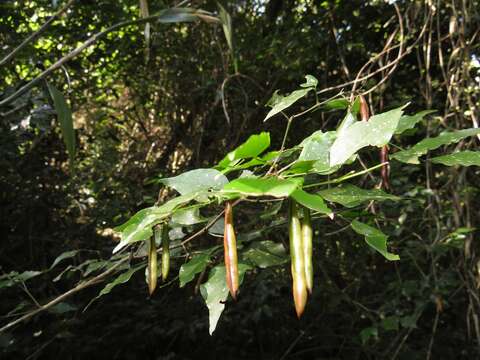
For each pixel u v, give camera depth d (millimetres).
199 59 5207
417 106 4492
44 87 1796
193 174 987
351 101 1342
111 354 4422
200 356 4789
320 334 4703
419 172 4129
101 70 5023
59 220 4773
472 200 3430
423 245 3168
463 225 3262
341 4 4785
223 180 974
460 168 3199
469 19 2996
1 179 4293
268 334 5004
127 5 4520
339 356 4852
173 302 4727
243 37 4953
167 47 5227
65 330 3416
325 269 4238
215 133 5219
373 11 4727
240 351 4895
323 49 5035
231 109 5051
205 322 4430
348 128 858
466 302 4465
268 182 734
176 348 4840
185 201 866
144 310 4332
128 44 4715
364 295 4543
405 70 4555
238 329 4680
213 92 5078
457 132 1064
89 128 5652
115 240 4914
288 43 4547
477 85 3176
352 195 1045
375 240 994
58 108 1469
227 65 4508
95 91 5273
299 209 1051
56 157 4715
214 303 1126
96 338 4285
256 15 5102
